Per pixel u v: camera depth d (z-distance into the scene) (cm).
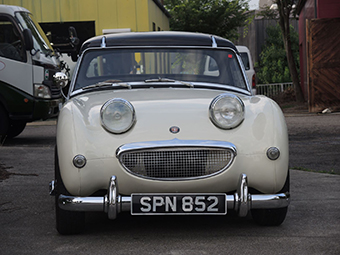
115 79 497
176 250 375
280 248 376
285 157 398
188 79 496
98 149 385
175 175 385
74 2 1822
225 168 385
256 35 2766
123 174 382
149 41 513
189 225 445
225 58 510
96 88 478
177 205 383
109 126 388
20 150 917
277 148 393
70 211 401
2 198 560
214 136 389
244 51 1582
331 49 1562
